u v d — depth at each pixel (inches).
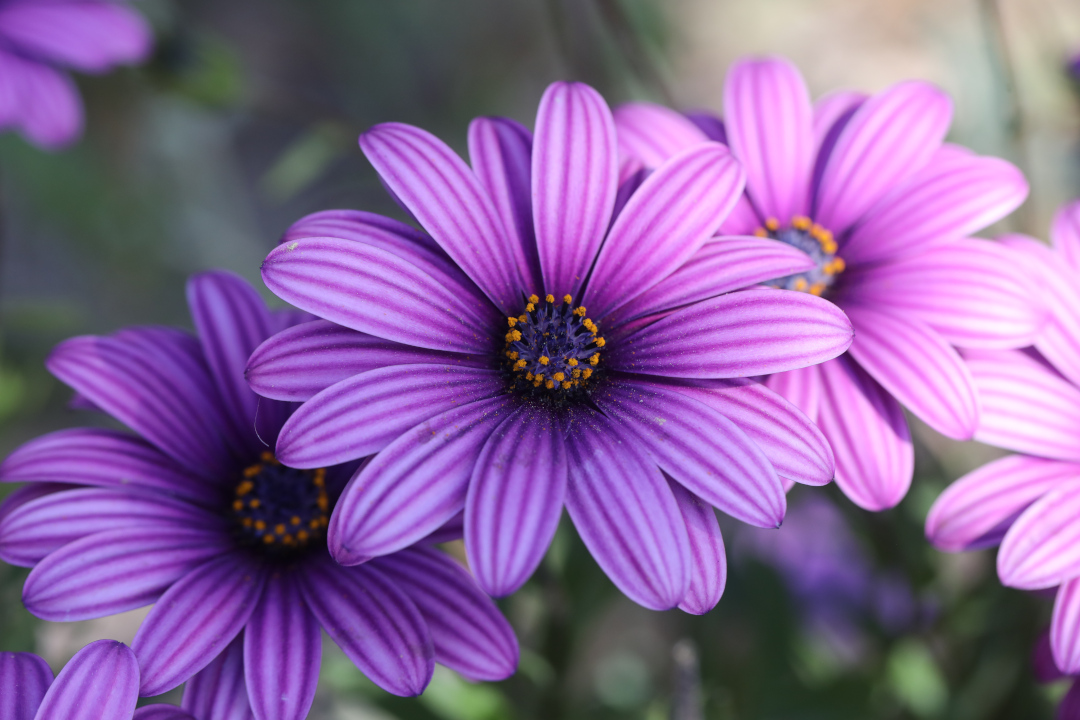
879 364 9.4
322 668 10.9
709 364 8.9
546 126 9.1
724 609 12.0
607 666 12.9
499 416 8.9
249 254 16.7
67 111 12.4
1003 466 9.4
